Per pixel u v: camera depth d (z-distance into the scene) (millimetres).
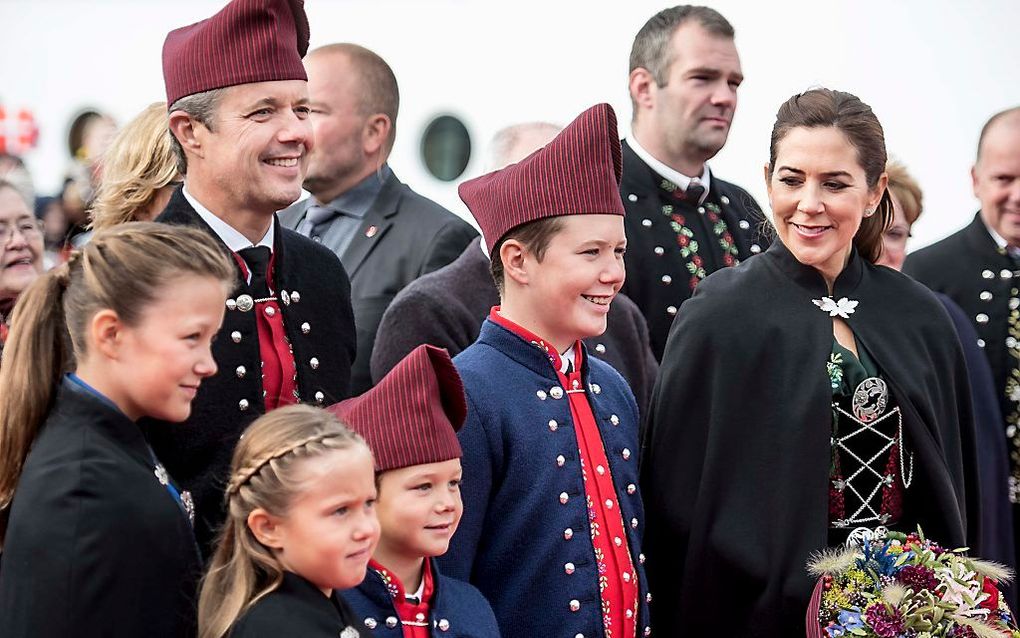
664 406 3859
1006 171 4984
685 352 3842
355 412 3006
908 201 5215
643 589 3420
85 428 2574
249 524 2650
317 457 2623
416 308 4051
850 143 3664
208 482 3123
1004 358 4977
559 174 3268
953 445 3879
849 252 3887
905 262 5293
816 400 3699
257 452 2656
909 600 3217
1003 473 4562
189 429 3105
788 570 3654
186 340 2629
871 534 3447
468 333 4066
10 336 2691
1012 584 4500
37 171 8125
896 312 3865
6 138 8062
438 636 2990
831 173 3666
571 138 3270
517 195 3324
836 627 3191
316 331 3439
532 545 3285
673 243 4805
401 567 3000
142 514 2520
